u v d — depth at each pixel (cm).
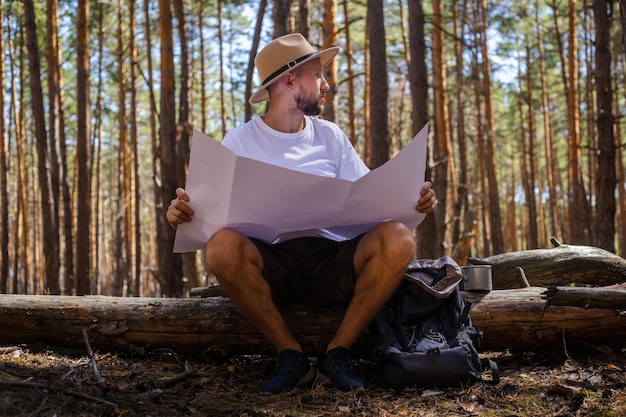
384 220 296
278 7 930
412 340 291
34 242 2289
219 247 275
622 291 307
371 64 917
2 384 243
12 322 325
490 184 1988
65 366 294
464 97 2417
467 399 266
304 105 301
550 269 432
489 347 331
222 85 2164
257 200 271
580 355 328
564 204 2847
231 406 255
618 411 245
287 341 288
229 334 321
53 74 1279
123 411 239
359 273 293
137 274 1775
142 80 2434
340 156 314
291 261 303
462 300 307
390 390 284
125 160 2003
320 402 265
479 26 1945
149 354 332
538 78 2422
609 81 818
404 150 270
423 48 979
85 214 1124
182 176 931
